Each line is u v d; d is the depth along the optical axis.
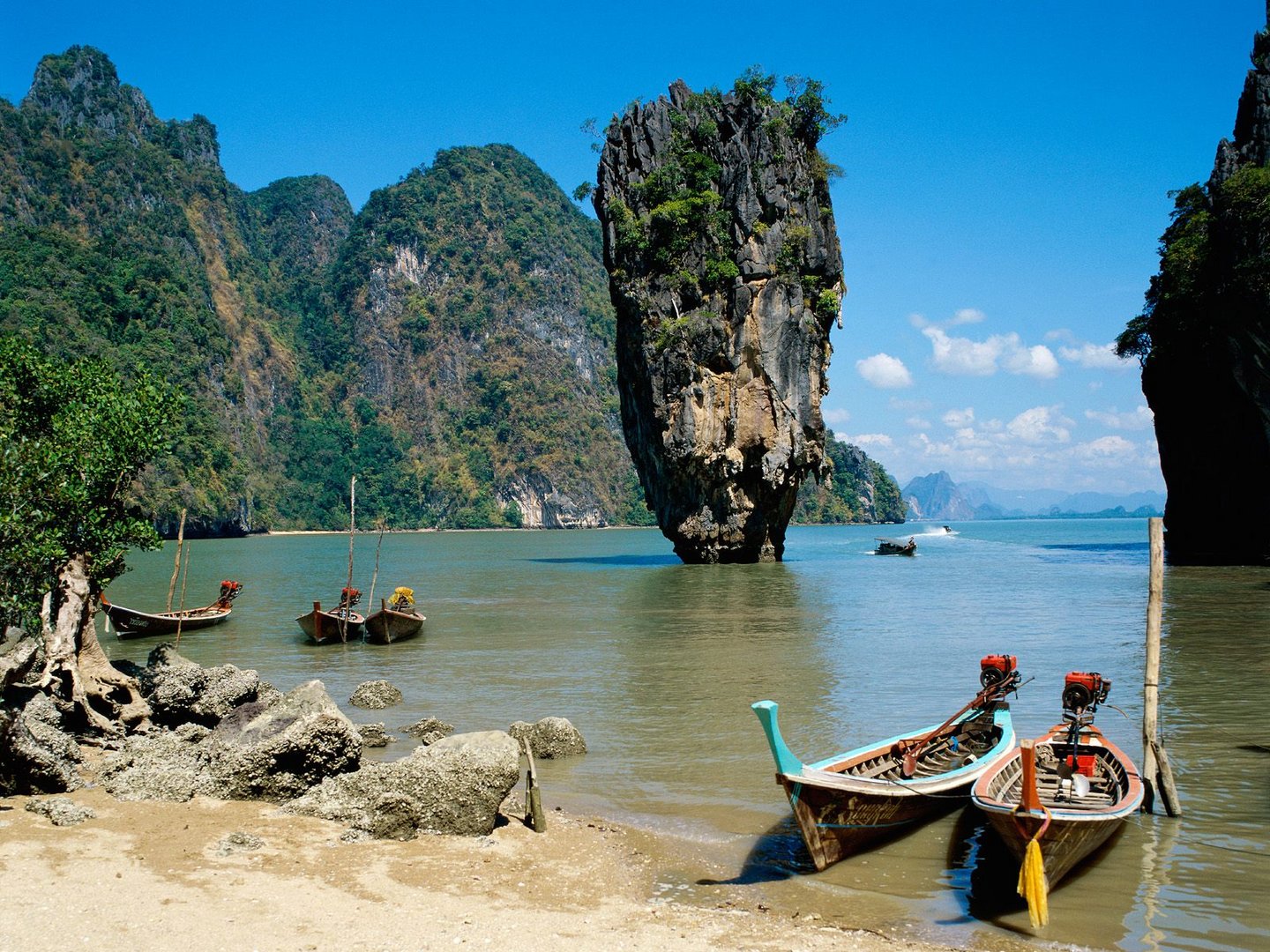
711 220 63.53
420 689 22.28
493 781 12.27
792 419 64.06
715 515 67.12
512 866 11.08
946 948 9.35
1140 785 12.19
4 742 12.35
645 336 64.19
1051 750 13.74
